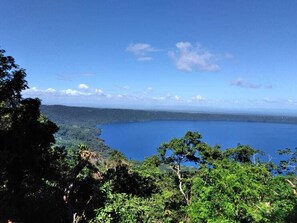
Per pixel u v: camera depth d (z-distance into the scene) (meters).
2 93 19.62
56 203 23.75
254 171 20.56
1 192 20.86
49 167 23.09
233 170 18.34
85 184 25.38
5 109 20.47
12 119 20.47
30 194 24.20
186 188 39.75
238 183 16.36
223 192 16.36
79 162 25.75
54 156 23.80
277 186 17.12
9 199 20.50
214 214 15.94
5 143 20.00
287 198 16.17
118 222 21.14
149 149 181.00
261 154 45.94
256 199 16.30
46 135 21.67
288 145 164.62
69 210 21.47
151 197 33.22
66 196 23.17
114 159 31.98
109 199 22.66
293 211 15.14
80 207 23.50
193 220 16.69
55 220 22.20
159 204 25.44
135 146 191.62
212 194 16.39
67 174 25.59
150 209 23.33
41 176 22.64
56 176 24.38
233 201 16.08
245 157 43.53
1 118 20.42
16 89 20.22
